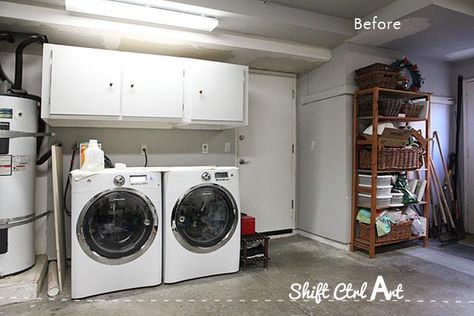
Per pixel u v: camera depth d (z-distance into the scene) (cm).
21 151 244
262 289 246
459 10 269
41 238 292
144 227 248
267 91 400
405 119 341
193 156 356
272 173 405
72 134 304
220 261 274
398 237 335
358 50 350
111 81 269
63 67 254
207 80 305
